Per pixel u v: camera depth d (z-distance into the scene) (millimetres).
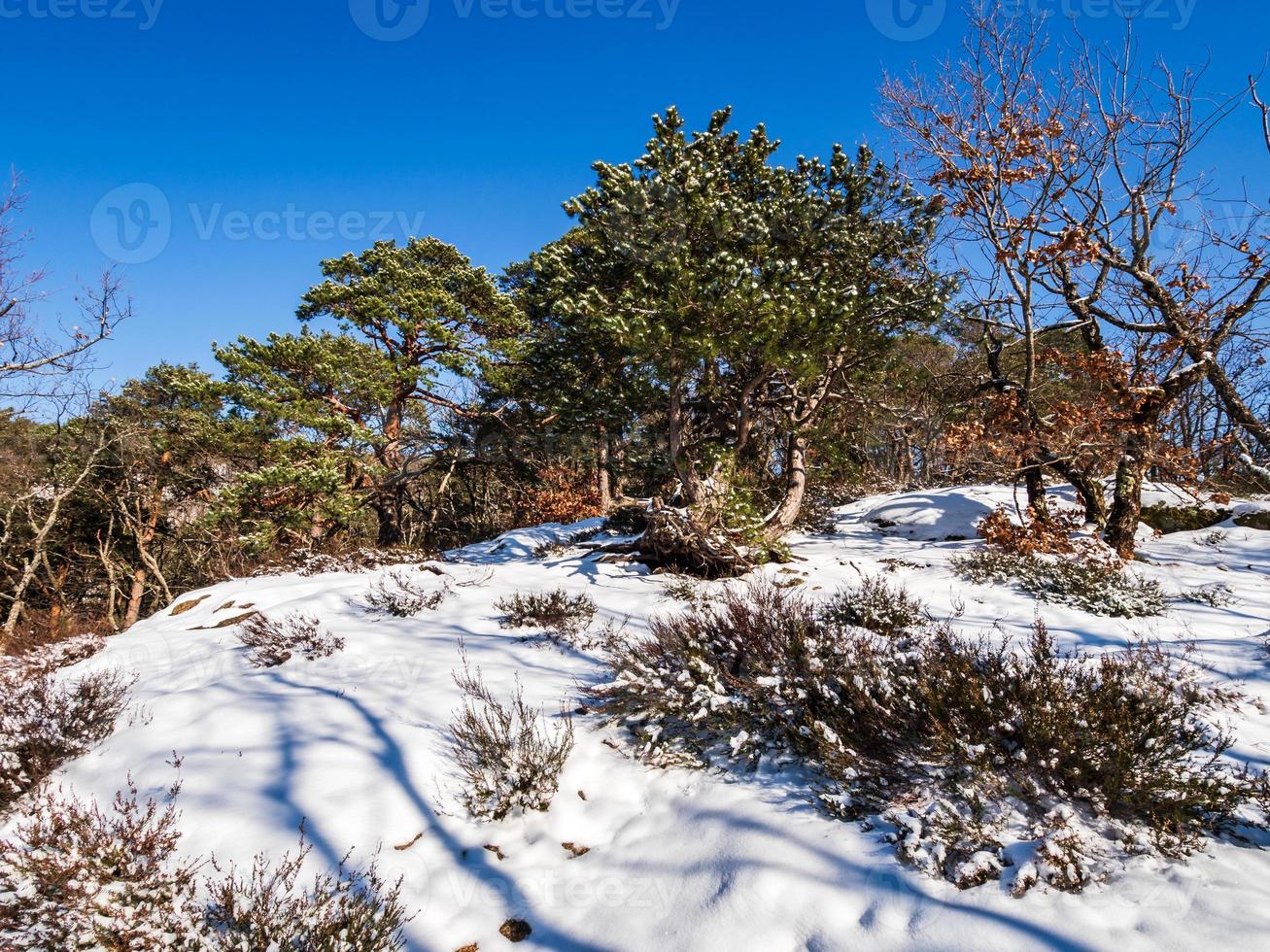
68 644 7953
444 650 6910
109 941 2754
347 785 4152
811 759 4117
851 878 3098
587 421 13680
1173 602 8086
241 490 15898
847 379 12578
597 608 8625
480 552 15914
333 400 18719
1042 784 3467
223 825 3730
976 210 11656
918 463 29734
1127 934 2512
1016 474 11656
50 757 4566
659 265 9141
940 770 3721
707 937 2900
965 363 16109
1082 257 11094
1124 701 3635
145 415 22781
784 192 10273
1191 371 11031
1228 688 5043
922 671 4234
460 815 3957
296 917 2883
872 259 11023
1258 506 13086
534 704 5273
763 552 10938
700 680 4805
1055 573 8828
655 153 9852
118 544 24891
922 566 10680
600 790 4207
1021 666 4270
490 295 19781
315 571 12125
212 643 7641
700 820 3766
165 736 4922
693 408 13203
